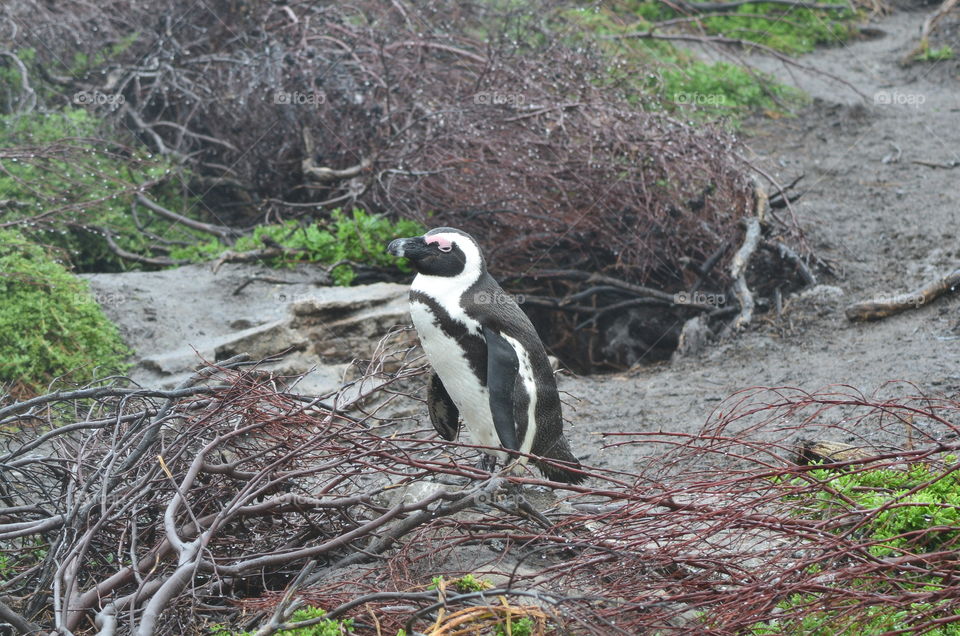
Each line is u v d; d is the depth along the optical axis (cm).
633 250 1380
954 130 1867
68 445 714
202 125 1661
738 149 1520
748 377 1112
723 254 1378
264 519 675
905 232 1438
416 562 638
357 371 1102
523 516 636
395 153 1414
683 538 689
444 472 602
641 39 2014
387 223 1383
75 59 1708
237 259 1322
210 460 677
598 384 1154
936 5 2664
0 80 1606
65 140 1453
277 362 1097
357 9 1603
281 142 1540
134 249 1445
